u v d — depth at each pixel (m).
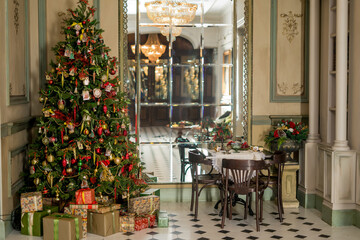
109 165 6.38
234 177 6.19
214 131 7.84
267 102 7.81
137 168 6.68
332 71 6.84
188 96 7.81
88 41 6.21
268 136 7.71
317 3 7.30
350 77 6.45
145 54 7.68
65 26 7.29
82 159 6.13
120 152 6.30
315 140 7.27
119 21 7.53
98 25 7.48
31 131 7.23
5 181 5.87
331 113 6.98
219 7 7.82
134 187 6.55
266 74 7.80
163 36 7.73
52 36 7.29
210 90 7.81
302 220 6.60
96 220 5.91
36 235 5.86
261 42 7.79
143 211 6.44
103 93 6.26
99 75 6.18
